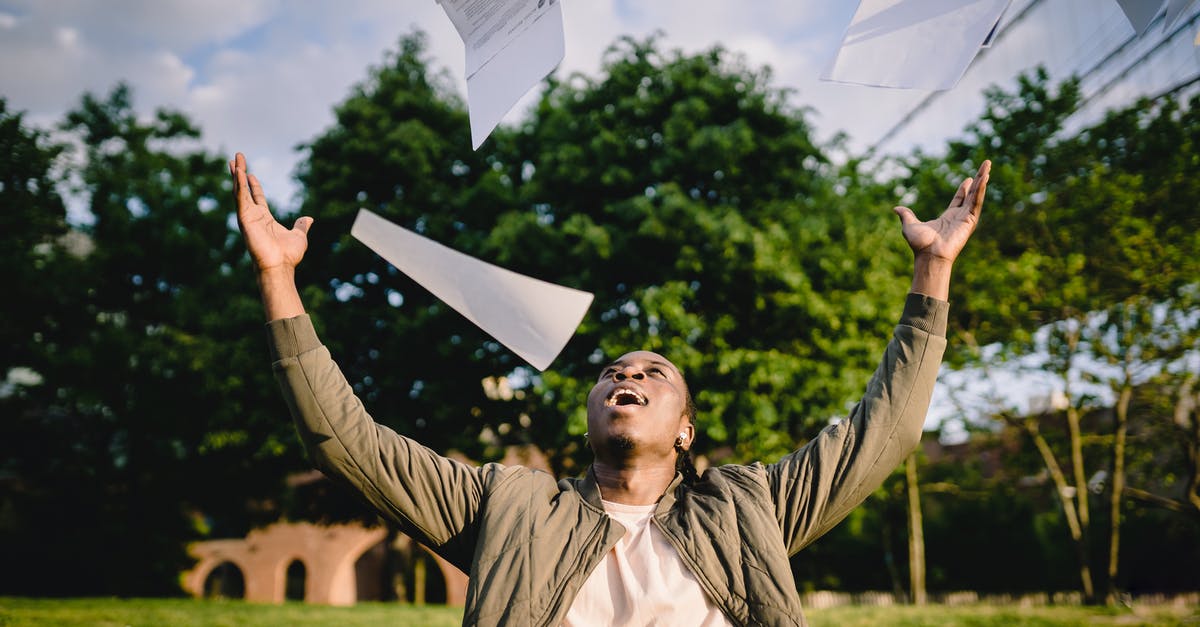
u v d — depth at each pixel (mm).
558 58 2018
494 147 16812
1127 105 14211
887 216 13438
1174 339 15484
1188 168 13750
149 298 19562
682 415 2428
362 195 16297
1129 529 22656
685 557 2027
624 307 12781
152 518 20375
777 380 11711
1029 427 17594
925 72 1872
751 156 13656
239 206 2070
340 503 19484
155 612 9656
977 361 16047
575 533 2055
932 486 21141
